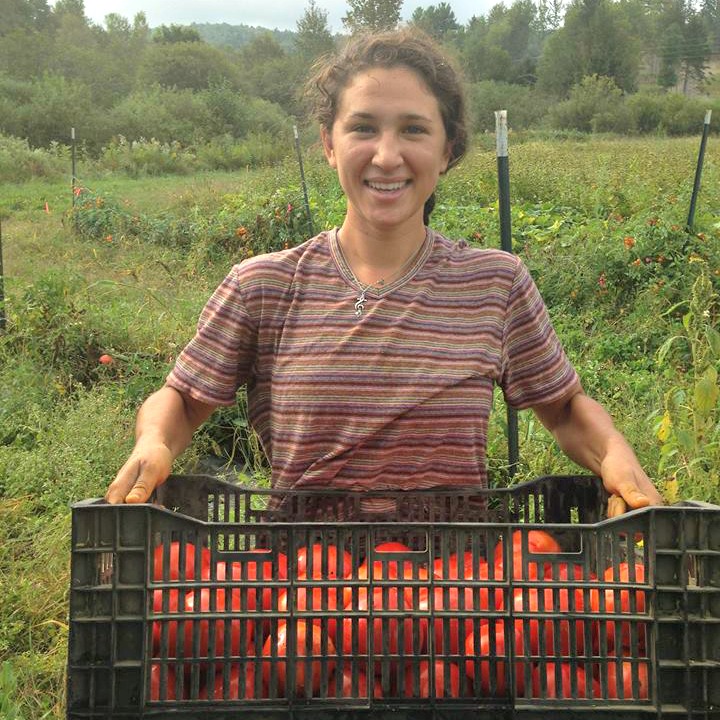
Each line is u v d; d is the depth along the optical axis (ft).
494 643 4.96
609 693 5.10
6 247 38.40
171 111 150.41
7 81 142.82
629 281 25.20
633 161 49.21
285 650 5.02
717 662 4.79
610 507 6.48
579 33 269.44
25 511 12.60
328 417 6.90
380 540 6.85
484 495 6.91
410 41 6.77
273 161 114.42
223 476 14.98
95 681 4.86
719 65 401.49
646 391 17.49
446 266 7.06
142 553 4.86
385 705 4.95
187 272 31.50
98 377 18.89
